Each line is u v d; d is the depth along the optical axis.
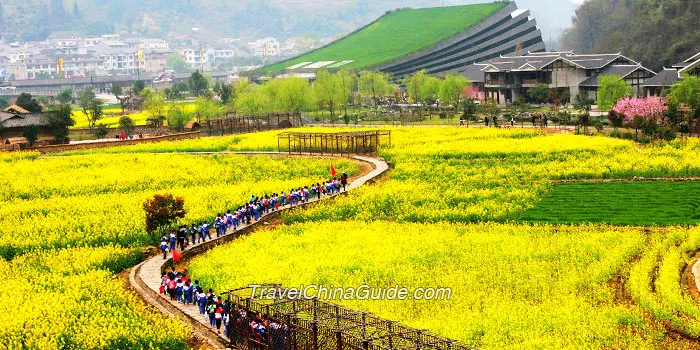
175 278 65.31
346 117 186.00
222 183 112.25
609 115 141.62
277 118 186.75
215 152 141.38
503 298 60.41
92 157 136.00
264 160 129.00
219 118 192.50
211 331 56.66
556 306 58.03
